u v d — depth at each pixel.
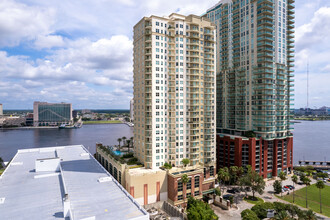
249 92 119.06
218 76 139.75
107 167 107.00
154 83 91.25
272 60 115.44
